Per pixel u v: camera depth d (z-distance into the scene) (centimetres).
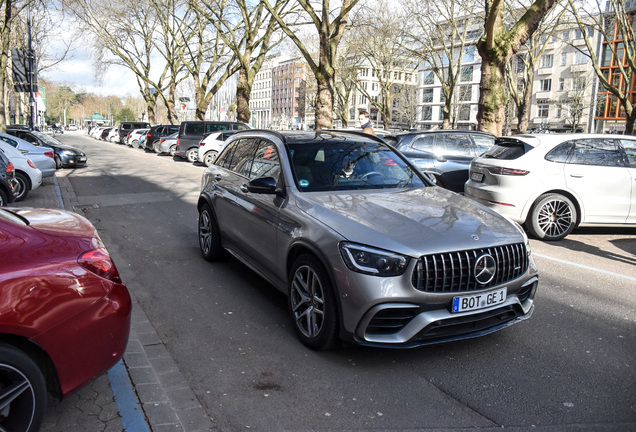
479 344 379
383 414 282
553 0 1256
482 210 396
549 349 371
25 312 219
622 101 2095
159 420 265
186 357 348
